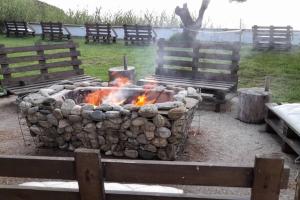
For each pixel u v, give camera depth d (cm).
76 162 199
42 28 1617
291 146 450
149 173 200
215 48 734
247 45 1364
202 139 525
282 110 501
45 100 467
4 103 721
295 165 443
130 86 545
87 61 1099
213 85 683
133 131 439
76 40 1584
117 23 1727
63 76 776
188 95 502
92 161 197
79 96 530
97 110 447
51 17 1862
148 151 443
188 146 496
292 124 446
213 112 665
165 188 316
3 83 682
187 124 468
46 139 483
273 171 186
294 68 969
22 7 1898
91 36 1538
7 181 390
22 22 1669
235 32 1277
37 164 207
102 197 205
